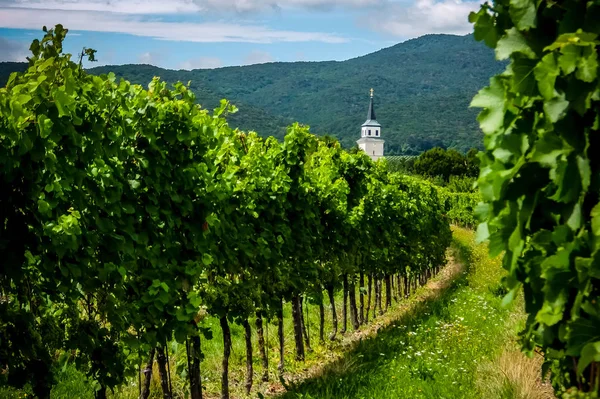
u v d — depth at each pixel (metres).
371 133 192.75
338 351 11.34
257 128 188.12
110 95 5.90
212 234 7.80
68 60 5.75
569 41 2.32
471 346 9.76
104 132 5.94
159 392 8.85
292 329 13.80
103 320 6.27
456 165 108.19
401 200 18.83
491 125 2.80
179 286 6.88
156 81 7.31
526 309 2.88
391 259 17.44
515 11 2.65
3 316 5.15
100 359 5.99
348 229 12.77
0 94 4.75
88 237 5.71
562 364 2.91
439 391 7.36
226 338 8.61
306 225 10.98
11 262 5.07
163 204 6.81
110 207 6.03
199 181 7.28
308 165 11.75
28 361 5.39
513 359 7.55
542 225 2.79
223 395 8.55
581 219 2.46
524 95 2.62
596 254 2.32
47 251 5.39
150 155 6.63
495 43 2.91
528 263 2.72
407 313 14.13
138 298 6.62
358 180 14.44
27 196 5.09
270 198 9.55
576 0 2.51
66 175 5.39
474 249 33.81
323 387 7.83
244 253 8.74
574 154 2.46
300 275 10.61
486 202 3.02
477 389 7.20
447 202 42.34
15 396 6.97
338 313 16.25
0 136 4.87
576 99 2.39
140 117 6.48
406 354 9.36
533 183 2.68
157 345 6.71
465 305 14.19
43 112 4.99
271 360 11.19
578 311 2.41
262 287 9.53
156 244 6.74
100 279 5.78
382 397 7.30
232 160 9.38
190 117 6.91
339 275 12.84
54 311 6.16
